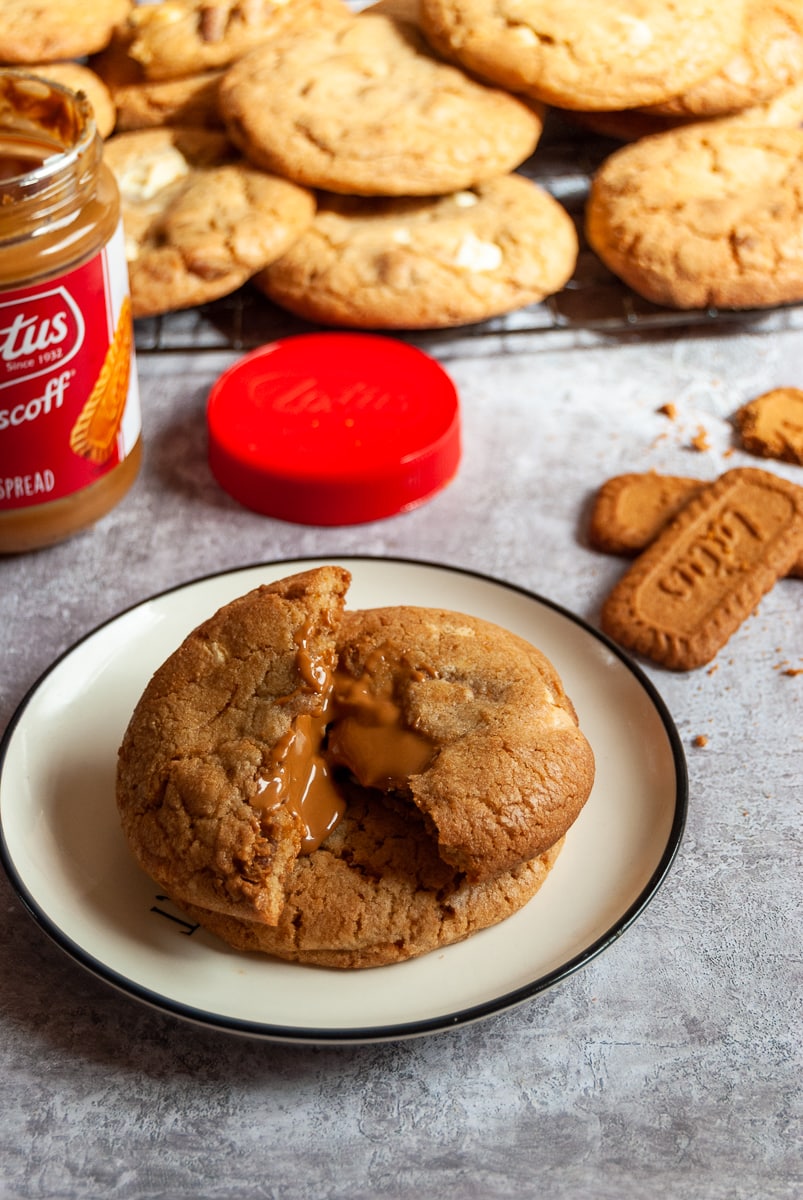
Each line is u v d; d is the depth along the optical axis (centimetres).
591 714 46
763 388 58
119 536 54
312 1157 41
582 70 58
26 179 46
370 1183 40
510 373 59
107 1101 41
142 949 42
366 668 44
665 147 60
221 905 41
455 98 58
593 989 43
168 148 60
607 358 59
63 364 48
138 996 40
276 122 57
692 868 45
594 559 53
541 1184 40
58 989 43
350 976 42
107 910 43
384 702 44
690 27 59
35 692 46
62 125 50
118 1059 42
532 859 42
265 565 49
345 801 43
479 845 41
